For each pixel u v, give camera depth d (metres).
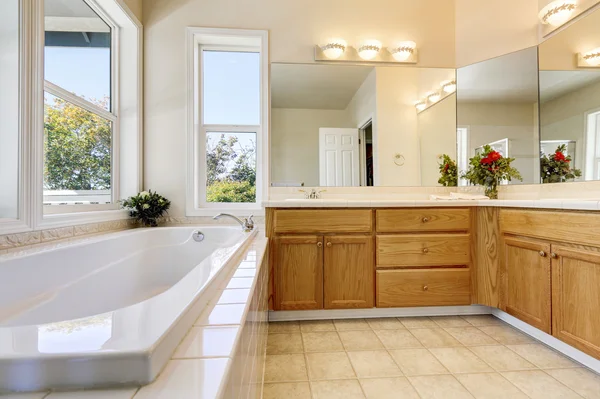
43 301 1.13
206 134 2.48
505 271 1.75
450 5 2.48
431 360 1.40
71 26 1.79
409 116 2.45
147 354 0.38
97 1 1.94
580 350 1.31
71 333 0.43
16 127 1.28
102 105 2.10
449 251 1.87
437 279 1.87
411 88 2.46
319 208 1.84
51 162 1.61
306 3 2.40
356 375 1.28
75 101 1.80
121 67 2.24
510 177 2.21
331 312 1.90
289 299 1.83
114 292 1.58
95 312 1.43
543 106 2.06
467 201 1.88
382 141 2.44
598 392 1.16
